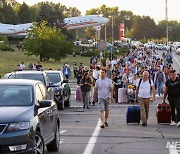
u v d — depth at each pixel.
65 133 21.44
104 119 23.64
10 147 13.23
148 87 24.05
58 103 32.16
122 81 38.41
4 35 170.75
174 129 22.72
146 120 24.09
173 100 24.12
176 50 148.88
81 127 23.45
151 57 93.38
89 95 33.69
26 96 15.12
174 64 98.25
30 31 114.75
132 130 22.38
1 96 15.09
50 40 111.81
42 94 16.31
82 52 139.38
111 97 23.48
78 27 168.62
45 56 112.50
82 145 18.31
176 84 23.95
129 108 24.67
